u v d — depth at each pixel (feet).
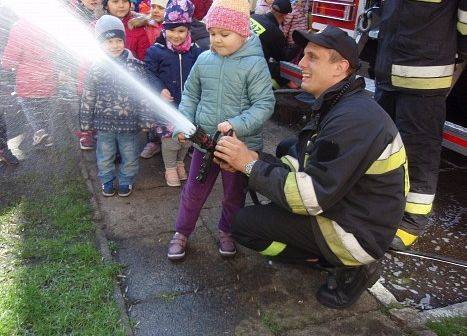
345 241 6.97
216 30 7.84
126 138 10.77
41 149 13.50
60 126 14.17
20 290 7.85
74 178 12.01
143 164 13.20
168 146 11.47
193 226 9.06
